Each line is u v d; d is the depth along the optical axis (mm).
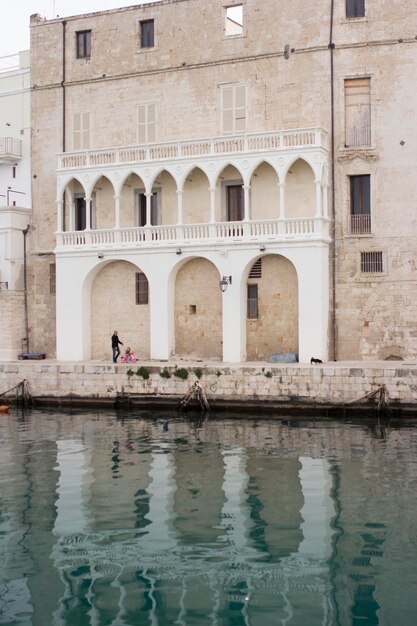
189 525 20766
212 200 45531
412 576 17047
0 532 20312
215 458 29031
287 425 35938
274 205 46062
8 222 52000
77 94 51688
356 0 45062
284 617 15180
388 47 44062
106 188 50281
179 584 16750
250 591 16375
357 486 24578
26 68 53562
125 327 49219
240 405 40188
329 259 44844
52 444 32406
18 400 44906
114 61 50500
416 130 43656
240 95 47188
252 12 46875
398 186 43938
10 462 28938
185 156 46250
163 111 49156
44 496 23906
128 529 20453
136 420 38531
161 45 49188
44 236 52625
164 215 48844
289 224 43969
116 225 47906
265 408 39688
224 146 45625
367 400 37688
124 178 47750
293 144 44125
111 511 22172
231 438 32969
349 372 38062
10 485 25391
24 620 15148
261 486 24781
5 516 21766
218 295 46844
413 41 43656
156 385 42000
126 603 15852
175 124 48875
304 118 45656
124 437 33750
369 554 18391
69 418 39750
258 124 46750
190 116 48469
